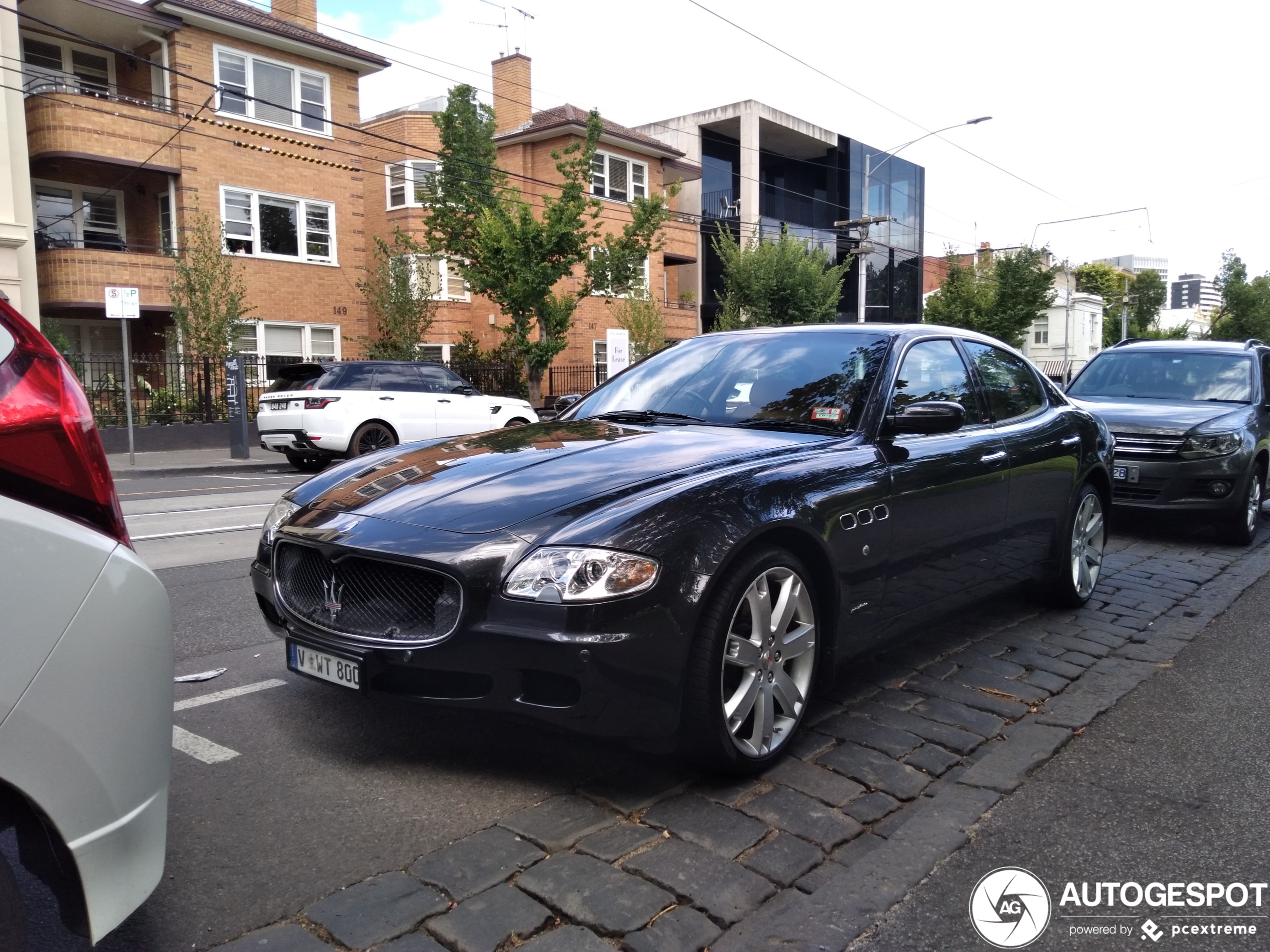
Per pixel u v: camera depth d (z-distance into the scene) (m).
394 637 2.93
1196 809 3.02
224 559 7.05
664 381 4.57
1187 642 4.87
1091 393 9.05
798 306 31.72
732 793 3.06
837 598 3.45
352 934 2.27
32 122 19.84
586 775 3.18
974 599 4.44
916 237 48.06
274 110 22.98
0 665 1.68
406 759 3.30
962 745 3.50
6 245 16.95
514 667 2.77
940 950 2.27
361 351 25.06
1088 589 5.56
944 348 4.60
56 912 2.31
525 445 3.76
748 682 3.11
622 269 23.08
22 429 1.78
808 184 43.53
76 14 20.16
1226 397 8.42
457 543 2.89
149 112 20.70
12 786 1.70
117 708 1.84
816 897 2.47
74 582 1.80
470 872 2.54
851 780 3.19
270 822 2.84
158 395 19.06
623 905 2.39
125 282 20.58
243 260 22.58
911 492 3.82
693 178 35.22
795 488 3.31
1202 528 8.38
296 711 3.75
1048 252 38.41
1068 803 3.05
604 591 2.74
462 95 23.50
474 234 23.66
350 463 3.98
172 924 2.31
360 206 24.95
